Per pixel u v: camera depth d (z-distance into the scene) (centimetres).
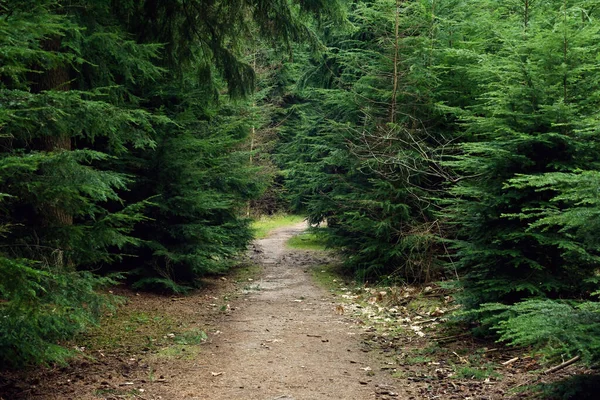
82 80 749
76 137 903
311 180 1394
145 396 514
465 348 679
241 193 1383
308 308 981
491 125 712
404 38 1211
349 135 1285
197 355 666
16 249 511
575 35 654
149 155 1046
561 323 418
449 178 1045
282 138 3012
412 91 1222
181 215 1098
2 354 471
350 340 747
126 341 714
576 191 423
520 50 759
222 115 1344
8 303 488
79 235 538
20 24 399
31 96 450
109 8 749
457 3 1280
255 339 752
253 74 995
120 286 1062
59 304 491
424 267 1108
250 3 911
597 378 459
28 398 493
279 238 2356
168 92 1075
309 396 524
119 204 1047
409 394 527
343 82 1344
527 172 671
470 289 718
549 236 646
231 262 1461
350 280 1277
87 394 510
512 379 545
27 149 690
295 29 941
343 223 1257
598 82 666
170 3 864
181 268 1166
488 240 713
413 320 857
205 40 927
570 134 647
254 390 540
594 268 666
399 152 1132
